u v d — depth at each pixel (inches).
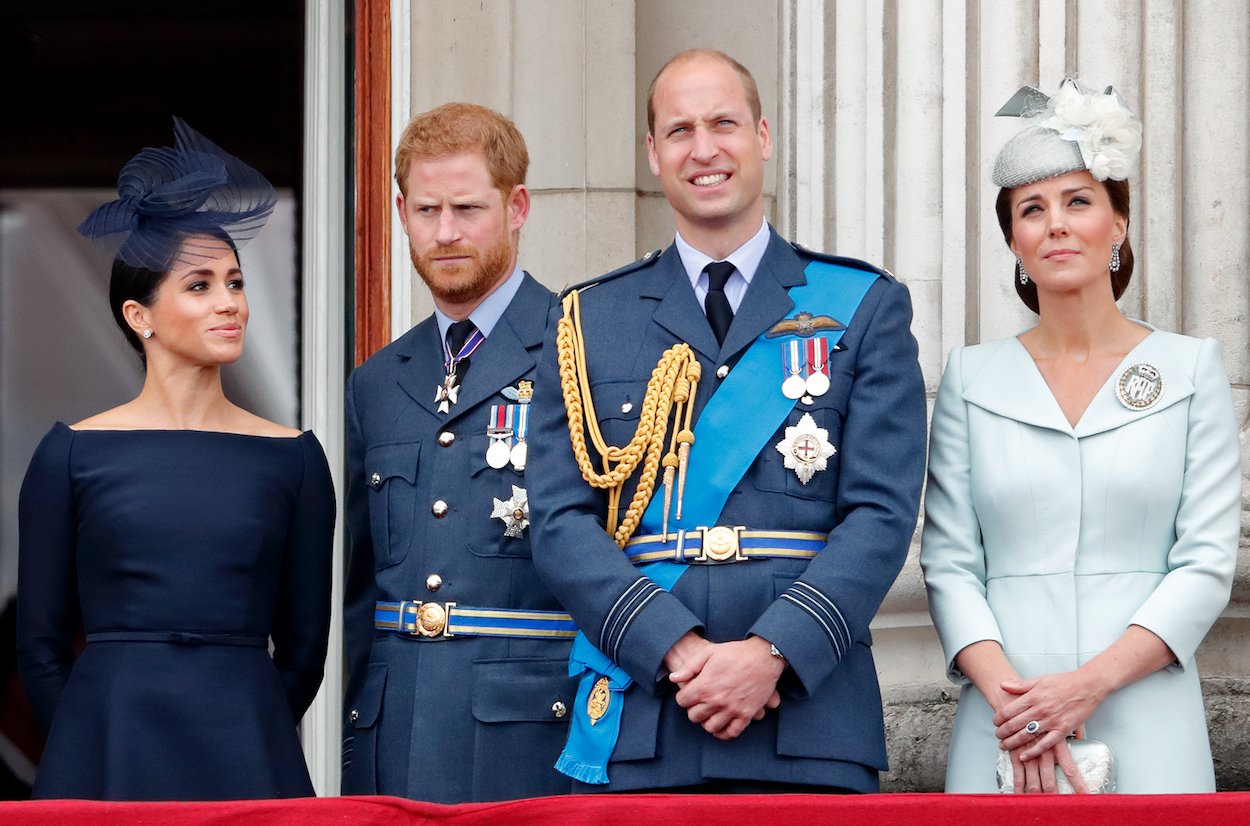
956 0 592.4
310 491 459.2
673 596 399.9
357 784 464.4
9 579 756.0
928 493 450.0
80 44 798.5
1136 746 409.7
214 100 788.6
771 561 405.4
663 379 422.3
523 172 490.6
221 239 454.3
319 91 660.1
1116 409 434.6
